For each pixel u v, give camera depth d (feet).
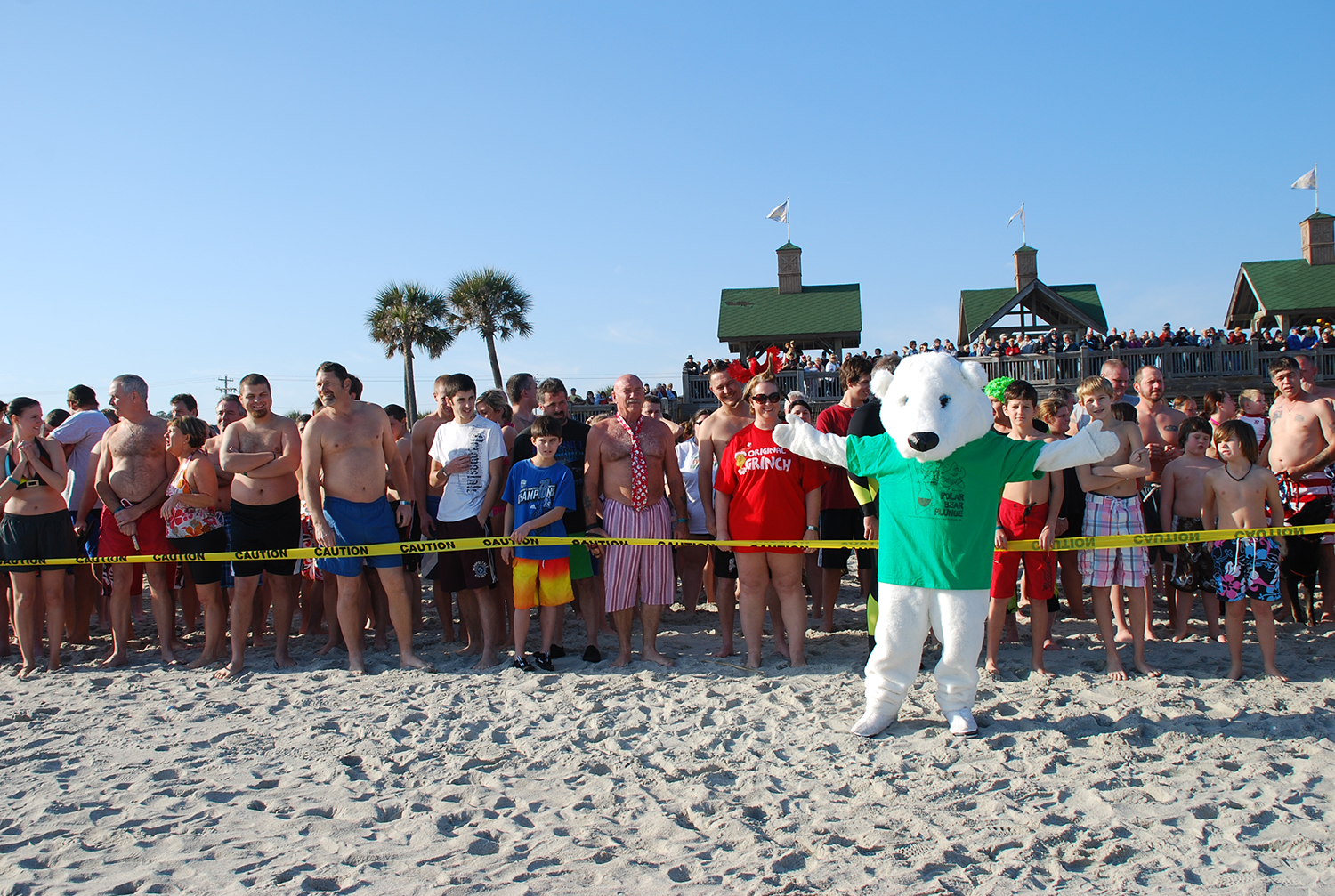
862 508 18.43
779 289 113.19
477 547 20.62
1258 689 17.61
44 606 27.43
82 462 27.22
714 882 10.50
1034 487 18.83
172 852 11.64
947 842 11.32
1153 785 13.03
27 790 14.14
